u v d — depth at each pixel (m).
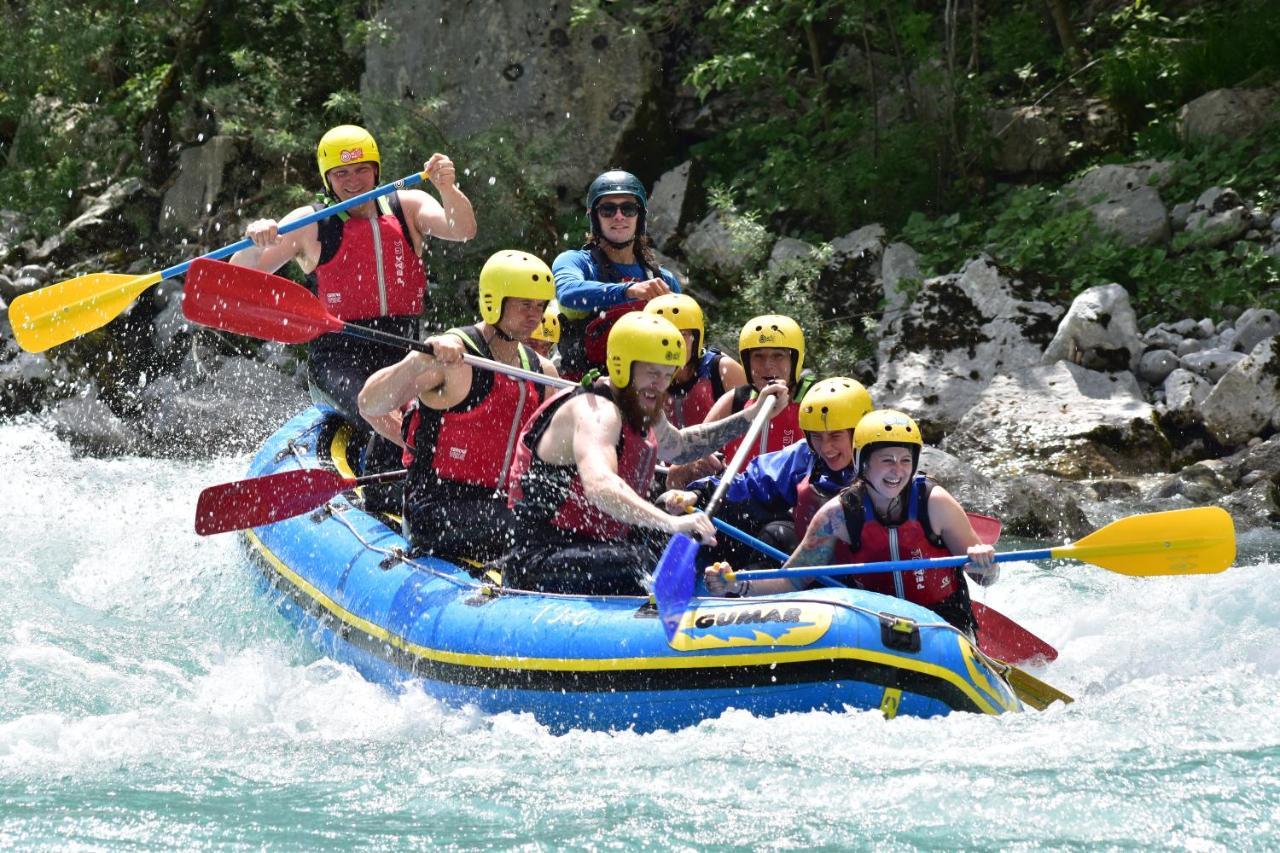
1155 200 39.62
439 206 22.92
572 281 20.77
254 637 20.23
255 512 18.64
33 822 12.52
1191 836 11.58
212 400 41.44
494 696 15.61
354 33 48.62
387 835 12.18
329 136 22.48
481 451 17.55
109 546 25.75
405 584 17.47
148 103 51.78
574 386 16.02
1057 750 13.48
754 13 44.25
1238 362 33.50
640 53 46.53
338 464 22.33
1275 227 37.91
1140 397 34.53
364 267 22.53
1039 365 35.97
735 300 41.28
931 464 29.73
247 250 22.12
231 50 52.00
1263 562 24.64
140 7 53.22
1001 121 44.47
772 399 16.88
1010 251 40.09
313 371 22.92
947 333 37.47
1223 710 14.72
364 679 17.64
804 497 17.16
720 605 14.86
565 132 46.06
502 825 12.33
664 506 16.22
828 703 14.34
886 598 14.87
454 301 44.81
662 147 47.16
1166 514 16.47
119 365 43.06
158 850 11.91
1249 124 40.88
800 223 44.75
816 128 46.44
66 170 50.31
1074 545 16.36
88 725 15.70
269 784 13.55
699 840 11.86
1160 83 43.84
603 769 13.63
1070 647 19.47
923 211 43.97
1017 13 47.56
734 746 13.85
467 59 46.97
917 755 13.42
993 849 11.52
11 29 54.44
